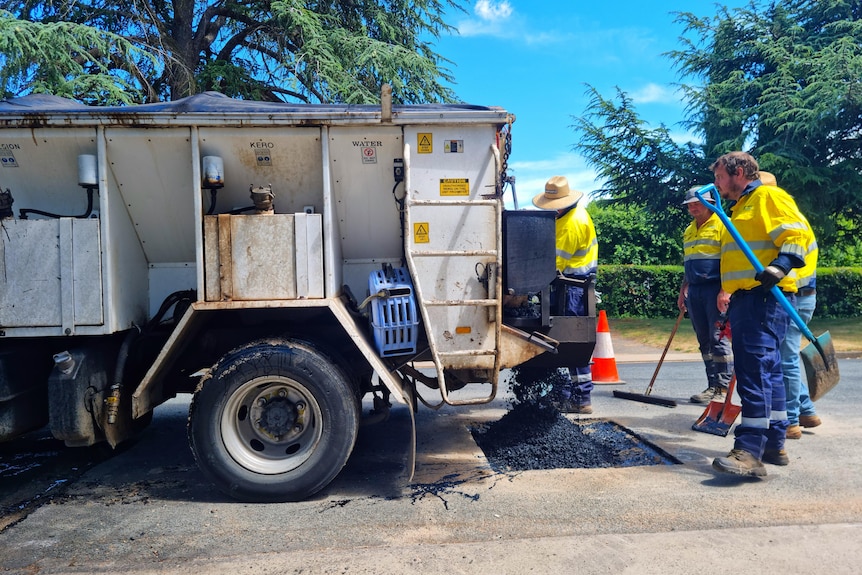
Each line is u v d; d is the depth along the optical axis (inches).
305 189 145.1
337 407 133.3
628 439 184.4
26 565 106.0
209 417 132.7
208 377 133.3
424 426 200.4
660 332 497.0
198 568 103.7
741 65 615.5
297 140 138.6
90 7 468.8
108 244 136.7
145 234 149.9
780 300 142.2
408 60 487.5
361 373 158.7
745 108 580.1
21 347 138.6
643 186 610.5
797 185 524.7
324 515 126.5
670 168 585.9
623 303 624.4
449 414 217.6
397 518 124.0
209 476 133.5
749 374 145.2
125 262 144.3
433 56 580.1
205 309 135.0
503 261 150.6
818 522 118.9
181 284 156.2
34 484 151.6
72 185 142.6
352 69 494.9
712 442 176.9
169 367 145.6
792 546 108.0
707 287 203.8
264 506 132.6
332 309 135.3
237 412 136.3
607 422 203.0
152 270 155.9
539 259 150.6
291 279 135.9
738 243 143.6
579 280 170.4
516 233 149.9
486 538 113.6
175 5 507.8
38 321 135.0
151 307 155.5
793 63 555.5
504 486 141.9
